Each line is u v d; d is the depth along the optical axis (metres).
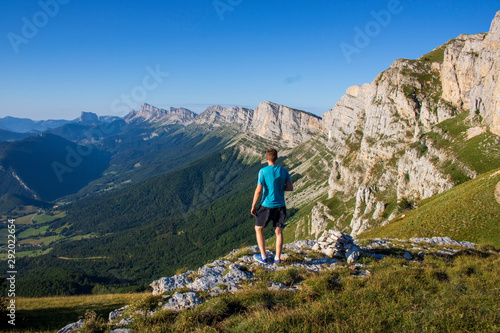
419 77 169.12
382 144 167.75
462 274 9.13
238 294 7.91
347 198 187.50
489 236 35.09
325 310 6.32
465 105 132.50
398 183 126.12
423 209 61.75
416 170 116.50
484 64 104.62
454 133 109.56
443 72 150.38
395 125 163.62
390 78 184.38
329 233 12.92
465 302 6.59
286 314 6.13
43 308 20.34
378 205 126.56
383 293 7.19
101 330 7.09
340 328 5.55
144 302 8.15
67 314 19.03
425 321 5.74
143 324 6.98
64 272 146.38
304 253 12.41
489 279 8.55
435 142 114.56
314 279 8.54
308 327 5.66
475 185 53.38
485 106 101.31
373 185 144.88
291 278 9.20
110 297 22.61
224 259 11.64
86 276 149.12
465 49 137.25
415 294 7.05
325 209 188.50
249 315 6.49
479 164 86.50
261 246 10.59
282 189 10.03
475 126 102.69
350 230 146.50
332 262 11.25
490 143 89.69
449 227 41.03
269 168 9.79
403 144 154.38
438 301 6.58
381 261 11.36
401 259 11.54
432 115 145.62
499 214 37.47
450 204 47.78
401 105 164.75
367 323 5.77
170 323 6.92
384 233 54.69
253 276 9.80
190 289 8.89
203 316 6.89
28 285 132.12
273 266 10.47
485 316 5.92
